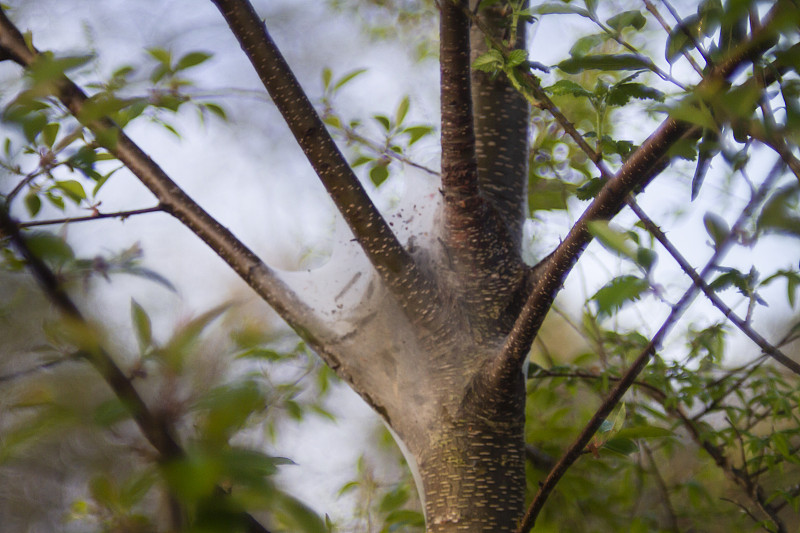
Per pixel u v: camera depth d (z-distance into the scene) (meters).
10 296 1.83
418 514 4.88
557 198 5.23
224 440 1.21
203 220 3.57
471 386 3.46
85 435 1.27
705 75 2.20
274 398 2.68
